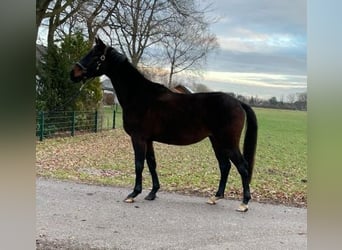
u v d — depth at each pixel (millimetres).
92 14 12312
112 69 4414
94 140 11211
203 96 4219
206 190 5254
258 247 3020
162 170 6910
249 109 4152
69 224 3465
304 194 5086
